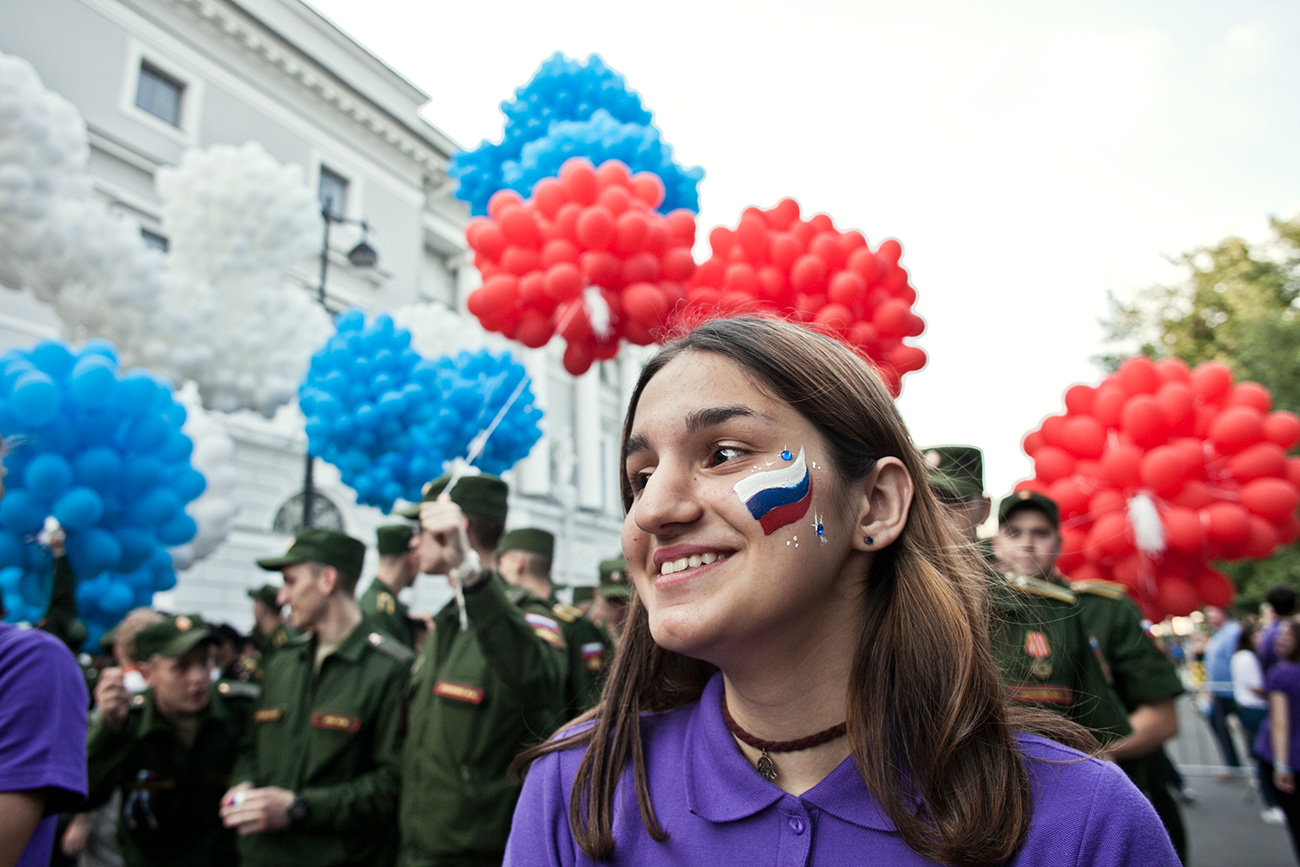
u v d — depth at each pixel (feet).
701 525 2.74
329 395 12.34
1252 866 16.16
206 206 16.67
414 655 10.21
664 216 11.04
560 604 13.07
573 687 11.51
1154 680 8.76
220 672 15.99
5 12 33.42
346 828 8.84
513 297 9.77
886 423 3.07
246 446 38.78
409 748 8.89
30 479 8.54
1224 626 27.55
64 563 8.70
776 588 2.63
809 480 2.75
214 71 42.01
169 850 10.34
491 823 8.26
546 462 64.95
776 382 2.85
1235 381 49.96
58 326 32.60
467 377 13.97
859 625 2.99
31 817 4.26
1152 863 2.46
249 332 16.48
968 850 2.48
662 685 3.47
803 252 9.89
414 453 12.44
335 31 48.42
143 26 38.65
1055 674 7.82
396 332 13.01
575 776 3.18
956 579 3.11
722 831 2.74
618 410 77.92
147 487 9.64
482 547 9.59
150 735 10.31
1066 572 10.69
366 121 49.57
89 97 36.17
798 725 2.86
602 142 10.88
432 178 55.26
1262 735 15.14
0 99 12.05
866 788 2.69
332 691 9.62
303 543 10.17
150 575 9.86
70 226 12.76
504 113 12.46
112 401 9.27
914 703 2.78
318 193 47.32
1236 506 10.21
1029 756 2.74
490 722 8.41
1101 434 10.56
